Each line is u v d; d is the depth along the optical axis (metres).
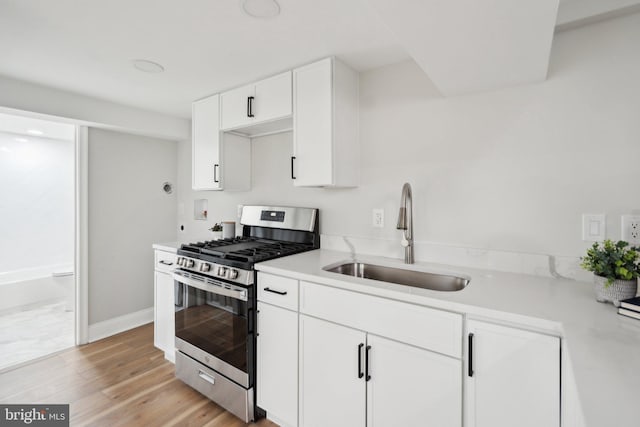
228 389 1.83
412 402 1.25
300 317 1.58
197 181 2.62
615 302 1.08
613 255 1.10
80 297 2.75
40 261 3.96
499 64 1.32
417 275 1.72
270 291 1.69
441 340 1.18
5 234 3.70
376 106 1.99
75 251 2.74
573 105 1.42
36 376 2.24
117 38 1.63
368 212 2.04
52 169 4.07
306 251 2.15
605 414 0.53
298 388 1.60
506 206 1.59
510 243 1.58
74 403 1.94
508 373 1.06
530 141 1.52
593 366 0.71
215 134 2.47
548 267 1.48
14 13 1.40
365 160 2.04
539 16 0.99
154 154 3.31
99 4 1.34
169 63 1.92
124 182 3.07
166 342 2.45
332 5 1.35
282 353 1.66
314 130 1.88
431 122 1.80
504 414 1.07
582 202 1.40
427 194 1.82
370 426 1.36
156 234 3.33
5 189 3.71
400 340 1.27
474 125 1.67
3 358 2.49
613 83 1.33
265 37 1.62
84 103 2.52
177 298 2.21
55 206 4.09
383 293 1.30
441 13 0.98
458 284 1.58
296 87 1.96
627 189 1.31
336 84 1.85
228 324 1.84
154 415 1.83
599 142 1.36
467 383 1.13
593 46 1.37
